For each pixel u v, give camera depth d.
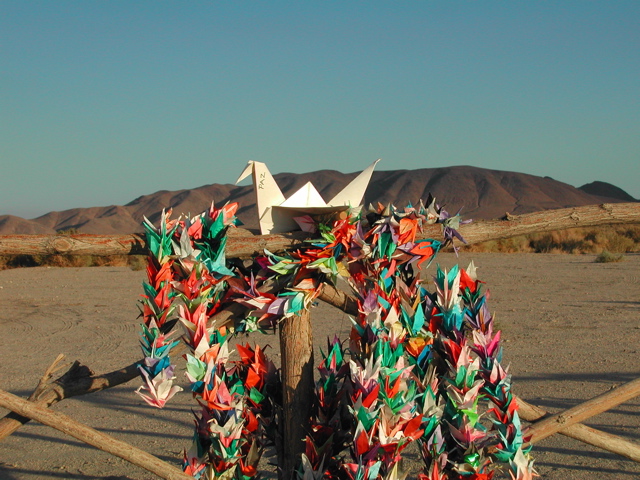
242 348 3.03
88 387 2.79
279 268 2.65
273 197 2.81
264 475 4.66
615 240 27.88
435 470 2.62
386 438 2.46
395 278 2.82
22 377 8.27
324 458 2.68
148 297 2.57
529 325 10.80
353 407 2.51
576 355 8.50
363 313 2.66
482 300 2.85
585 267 19.94
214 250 2.63
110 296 16.22
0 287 18.50
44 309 14.39
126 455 2.61
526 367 7.92
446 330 2.78
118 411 6.74
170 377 2.48
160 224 2.61
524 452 2.74
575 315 11.65
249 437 2.89
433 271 16.66
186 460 2.78
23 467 5.18
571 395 6.54
